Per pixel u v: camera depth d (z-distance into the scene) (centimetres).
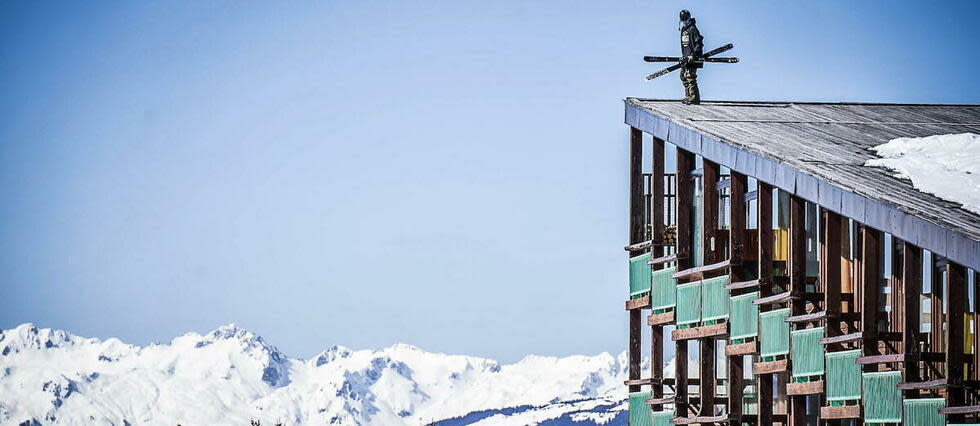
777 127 5297
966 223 3900
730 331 5025
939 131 5306
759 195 4825
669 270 5441
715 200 5194
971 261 3775
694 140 5228
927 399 4156
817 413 4778
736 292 5016
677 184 5356
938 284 4203
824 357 4538
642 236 5638
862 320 4334
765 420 4869
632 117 5659
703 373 5238
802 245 4678
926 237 3944
